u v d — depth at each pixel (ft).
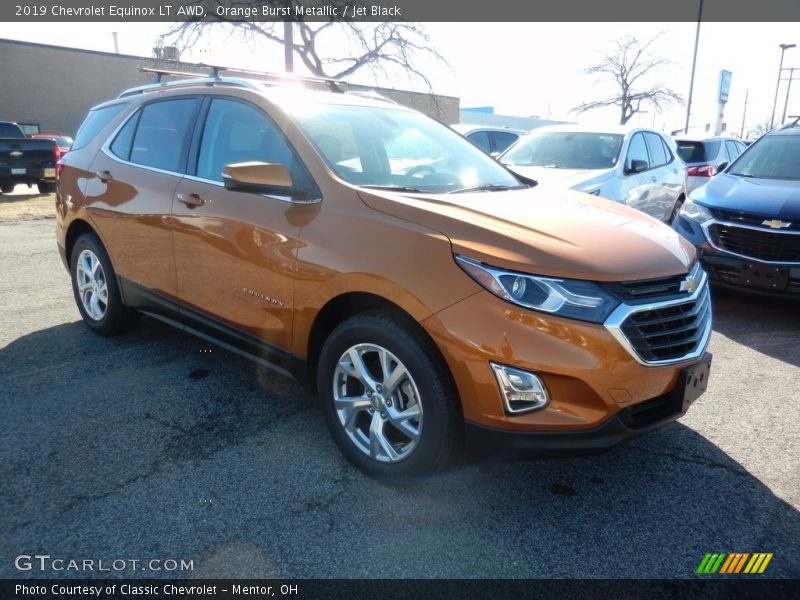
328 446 10.25
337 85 14.35
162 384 12.44
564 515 8.64
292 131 10.50
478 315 7.82
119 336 15.12
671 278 8.63
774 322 17.80
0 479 8.97
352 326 9.01
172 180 12.13
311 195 9.83
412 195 9.52
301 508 8.58
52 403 11.44
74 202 14.70
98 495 8.69
